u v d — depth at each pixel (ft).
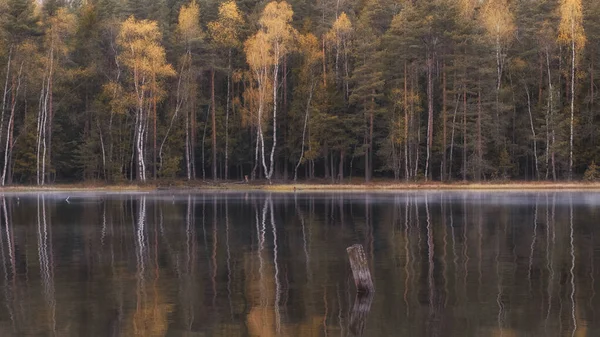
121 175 245.45
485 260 71.77
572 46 231.50
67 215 128.98
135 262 72.33
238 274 65.05
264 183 241.96
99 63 253.65
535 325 46.03
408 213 127.24
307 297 54.95
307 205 150.92
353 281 61.41
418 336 43.93
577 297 53.83
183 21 243.60
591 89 236.43
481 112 229.45
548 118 229.45
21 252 80.12
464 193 198.70
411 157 242.99
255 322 47.52
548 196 178.09
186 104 245.04
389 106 248.52
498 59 238.07
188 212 134.31
